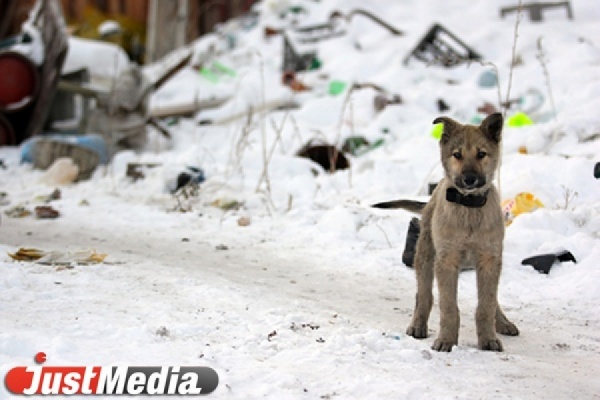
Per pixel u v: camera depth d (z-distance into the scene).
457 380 7.50
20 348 7.61
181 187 17.16
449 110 20.95
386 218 13.73
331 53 26.97
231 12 36.25
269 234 14.02
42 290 9.84
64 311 8.99
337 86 23.94
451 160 8.55
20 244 12.84
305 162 18.12
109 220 15.08
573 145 15.88
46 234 13.82
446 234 8.46
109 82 22.95
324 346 8.30
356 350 8.19
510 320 9.75
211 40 31.98
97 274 10.80
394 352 8.22
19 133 22.72
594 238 12.31
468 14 28.52
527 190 13.80
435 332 9.18
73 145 19.95
